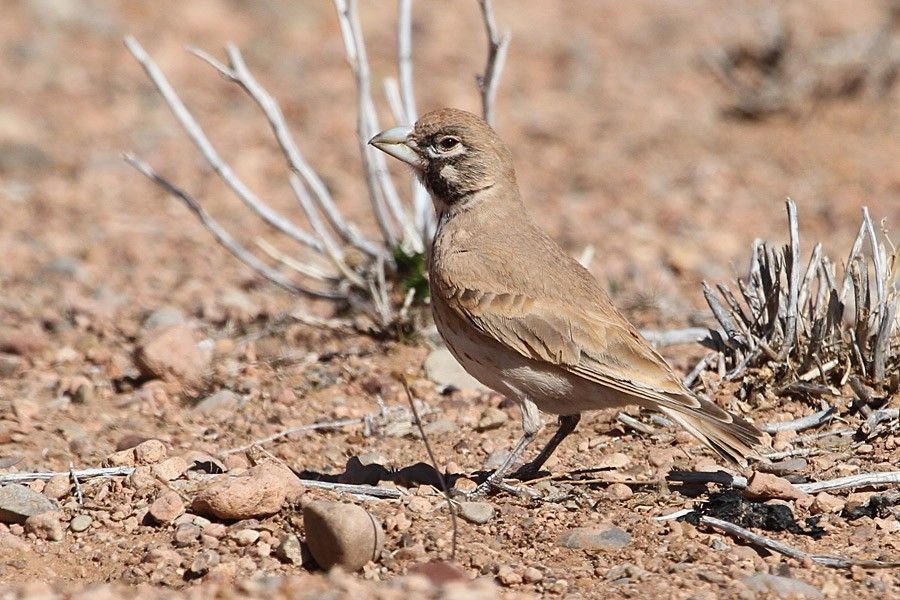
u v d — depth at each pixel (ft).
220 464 34.50
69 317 50.21
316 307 50.98
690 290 53.06
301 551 28.32
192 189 70.59
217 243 61.98
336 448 36.86
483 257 32.83
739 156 75.56
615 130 80.59
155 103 84.23
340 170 73.15
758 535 28.63
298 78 89.86
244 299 52.37
